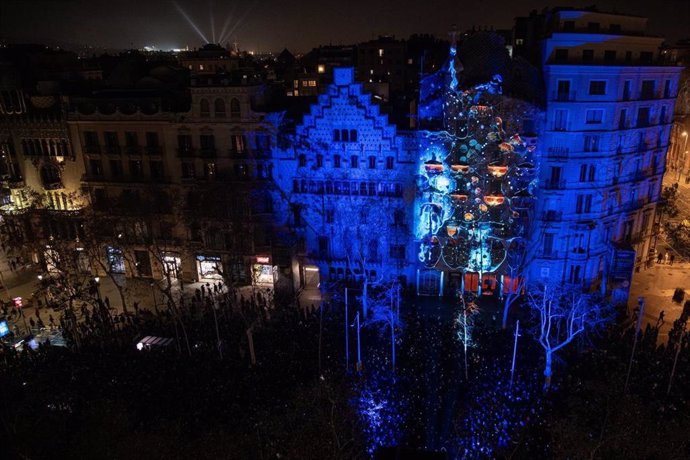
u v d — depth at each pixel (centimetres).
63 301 5116
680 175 8956
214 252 6019
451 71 5088
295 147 5550
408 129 5362
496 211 5212
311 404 3441
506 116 5097
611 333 4578
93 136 6138
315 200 5647
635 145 5519
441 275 5597
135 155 6012
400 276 5725
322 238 5806
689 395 3603
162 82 6412
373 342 4591
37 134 6291
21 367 4153
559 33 4956
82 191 6300
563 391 3766
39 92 6372
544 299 4209
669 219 7212
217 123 5681
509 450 3250
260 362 4203
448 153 5175
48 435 3064
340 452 3008
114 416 3077
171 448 2975
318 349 4303
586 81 5000
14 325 5291
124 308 5141
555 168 5241
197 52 10900
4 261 6862
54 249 5491
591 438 2934
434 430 3469
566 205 5291
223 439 3073
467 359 4306
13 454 2936
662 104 5609
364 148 5400
